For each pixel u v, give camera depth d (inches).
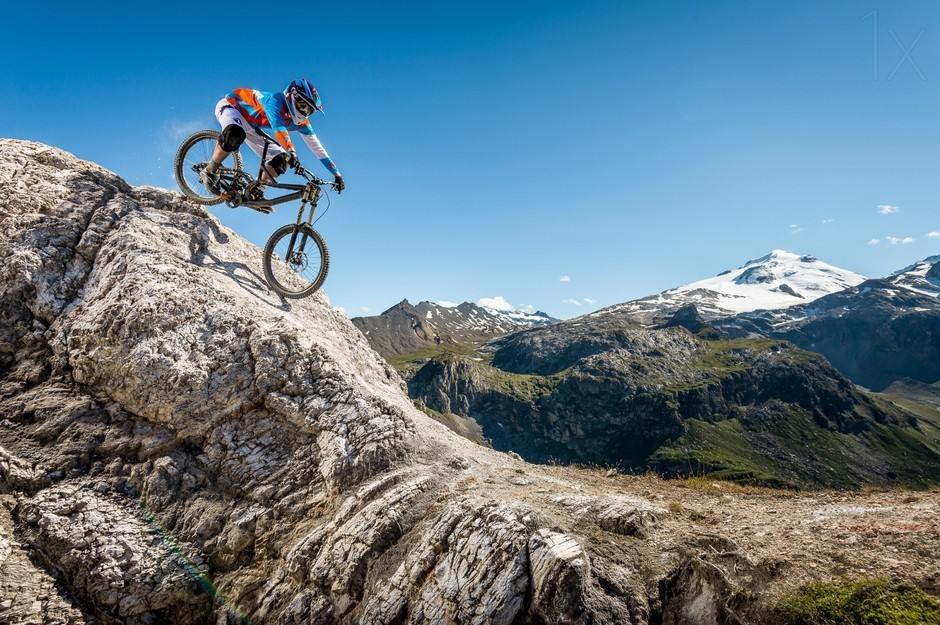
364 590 366.9
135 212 567.5
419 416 597.0
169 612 392.5
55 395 466.0
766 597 287.7
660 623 307.0
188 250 562.9
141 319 472.1
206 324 497.4
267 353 489.7
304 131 474.0
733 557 315.6
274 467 454.6
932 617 246.7
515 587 319.6
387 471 443.2
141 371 457.7
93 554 386.6
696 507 424.8
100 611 375.2
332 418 469.4
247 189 502.3
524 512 355.3
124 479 436.1
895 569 281.1
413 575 355.3
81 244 523.8
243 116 477.7
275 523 424.8
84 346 473.7
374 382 628.7
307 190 500.1
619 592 312.3
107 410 466.6
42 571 377.4
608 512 371.9
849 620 260.2
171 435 458.9
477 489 423.8
